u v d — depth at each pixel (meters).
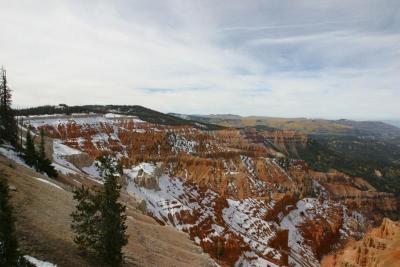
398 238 102.06
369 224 185.25
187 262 45.97
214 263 53.81
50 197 38.03
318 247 132.88
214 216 111.31
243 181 171.75
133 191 100.00
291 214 145.88
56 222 30.80
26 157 59.38
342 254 120.75
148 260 36.88
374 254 101.44
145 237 47.12
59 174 68.56
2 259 18.00
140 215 63.31
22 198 31.67
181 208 101.81
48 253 23.25
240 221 117.25
